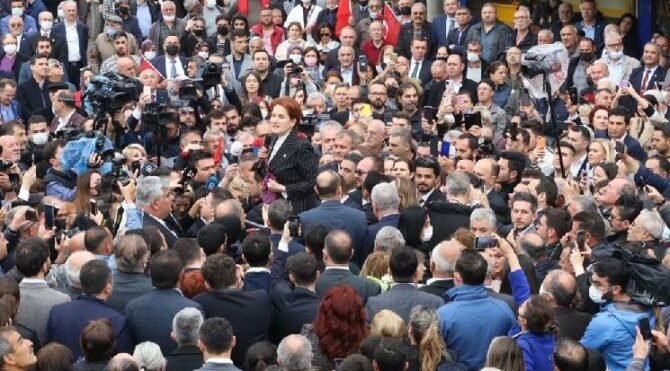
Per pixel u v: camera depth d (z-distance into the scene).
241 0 26.38
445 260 12.28
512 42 24.55
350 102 21.23
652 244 14.10
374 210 14.52
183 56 25.33
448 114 19.34
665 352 11.38
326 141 17.28
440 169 16.06
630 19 24.69
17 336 10.42
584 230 13.76
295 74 22.44
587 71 22.89
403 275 11.95
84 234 12.96
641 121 19.52
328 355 11.25
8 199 16.41
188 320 11.02
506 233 14.81
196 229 14.98
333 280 12.31
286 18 26.62
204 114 19.86
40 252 11.94
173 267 11.70
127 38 24.28
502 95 22.05
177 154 18.81
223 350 10.70
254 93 22.73
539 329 11.15
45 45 23.59
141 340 11.58
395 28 25.06
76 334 11.52
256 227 14.77
